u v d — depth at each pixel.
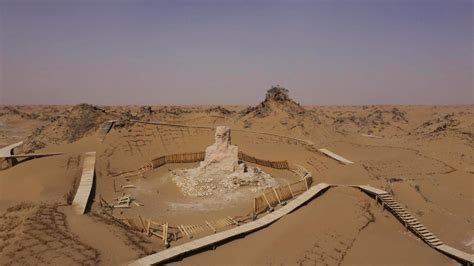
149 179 46.50
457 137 65.69
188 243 27.92
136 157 52.91
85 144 53.09
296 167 51.22
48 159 46.00
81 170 43.94
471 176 49.78
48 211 31.27
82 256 24.52
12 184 39.41
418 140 71.06
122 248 26.42
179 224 32.75
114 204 37.38
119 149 53.09
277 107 74.12
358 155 57.62
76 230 28.28
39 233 26.89
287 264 26.55
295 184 43.12
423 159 54.97
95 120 59.41
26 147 57.34
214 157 44.50
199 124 74.00
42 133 60.06
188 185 41.84
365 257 28.64
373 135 89.06
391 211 35.59
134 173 47.94
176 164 53.53
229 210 36.44
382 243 30.72
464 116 85.94
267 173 49.69
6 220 30.08
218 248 28.31
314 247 28.78
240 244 28.98
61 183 39.25
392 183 43.16
